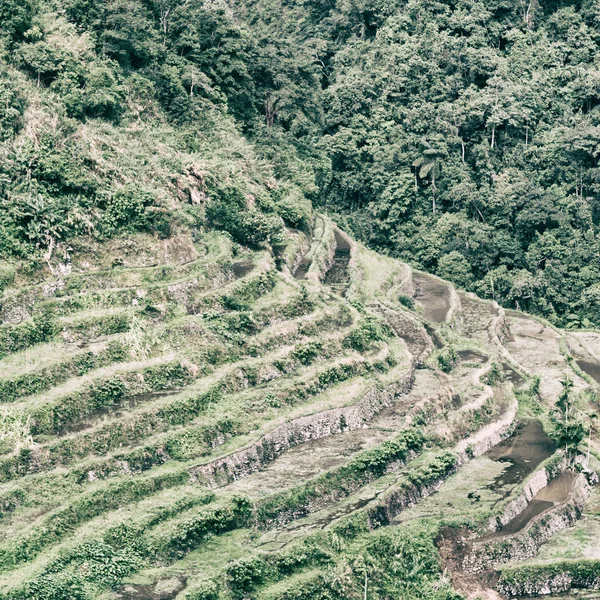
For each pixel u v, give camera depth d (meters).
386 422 71.00
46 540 55.72
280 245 90.50
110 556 55.91
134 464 61.44
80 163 75.69
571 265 103.56
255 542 59.34
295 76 112.06
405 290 96.69
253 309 75.31
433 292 99.50
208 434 64.81
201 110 93.44
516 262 105.69
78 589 53.66
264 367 71.12
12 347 65.69
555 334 95.56
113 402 65.12
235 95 102.06
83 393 64.06
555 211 106.50
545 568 62.03
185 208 80.94
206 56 100.94
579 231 106.12
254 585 56.44
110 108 84.00
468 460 71.56
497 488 67.69
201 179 83.75
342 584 57.56
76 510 57.53
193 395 66.44
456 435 72.50
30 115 76.06
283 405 69.31
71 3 88.25
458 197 109.25
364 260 98.38
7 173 72.75
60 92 80.81
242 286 76.62
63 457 60.47
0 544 54.59
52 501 58.00
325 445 67.94
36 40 82.06
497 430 74.75
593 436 79.25
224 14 105.88
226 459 63.59
